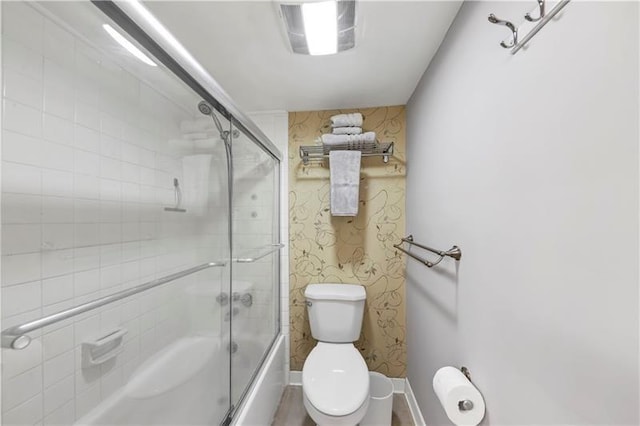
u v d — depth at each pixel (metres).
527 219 0.64
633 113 0.40
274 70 1.43
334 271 1.94
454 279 1.05
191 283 1.48
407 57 1.31
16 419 0.79
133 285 1.24
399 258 1.88
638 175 0.39
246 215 1.59
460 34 1.00
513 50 0.68
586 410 0.48
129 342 1.21
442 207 1.18
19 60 0.81
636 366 0.40
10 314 0.80
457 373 0.91
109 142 1.12
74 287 0.99
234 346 1.41
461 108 0.99
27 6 0.75
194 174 1.49
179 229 1.50
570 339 0.52
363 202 1.91
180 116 1.32
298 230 1.97
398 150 1.88
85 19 0.76
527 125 0.63
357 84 1.58
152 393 1.22
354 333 1.75
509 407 0.71
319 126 1.96
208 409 1.22
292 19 1.06
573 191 0.50
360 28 1.10
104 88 1.08
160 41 0.79
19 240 0.83
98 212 1.09
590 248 0.47
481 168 0.85
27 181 0.84
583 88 0.48
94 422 1.02
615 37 0.42
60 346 0.93
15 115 0.81
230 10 1.01
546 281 0.58
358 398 1.20
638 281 0.39
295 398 1.82
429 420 1.37
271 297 1.88
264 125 2.00
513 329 0.69
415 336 1.63
